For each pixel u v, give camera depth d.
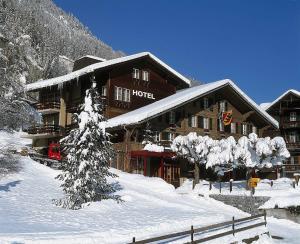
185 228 20.62
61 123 48.78
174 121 45.72
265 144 32.09
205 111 48.94
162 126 44.50
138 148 39.50
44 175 32.19
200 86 51.81
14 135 55.78
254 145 32.88
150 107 44.06
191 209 26.45
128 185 32.47
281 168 47.69
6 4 111.44
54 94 51.59
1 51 74.44
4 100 54.31
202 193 33.06
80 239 15.77
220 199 31.47
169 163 41.88
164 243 17.08
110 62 45.69
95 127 24.05
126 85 47.84
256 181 30.86
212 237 18.81
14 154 37.62
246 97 49.03
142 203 26.66
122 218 21.28
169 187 33.97
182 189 36.09
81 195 23.38
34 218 19.12
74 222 19.22
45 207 22.12
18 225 17.23
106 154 24.70
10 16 104.88
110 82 46.19
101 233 17.17
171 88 53.22
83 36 178.38
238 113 52.09
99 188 24.62
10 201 22.36
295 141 60.78
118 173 36.66
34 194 25.16
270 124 51.75
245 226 23.38
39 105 50.78
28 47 93.75
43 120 53.66
